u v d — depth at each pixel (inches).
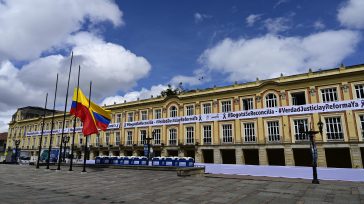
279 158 1496.1
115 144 2159.2
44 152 2255.2
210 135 1669.5
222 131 1625.2
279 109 1449.3
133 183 713.0
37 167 1261.1
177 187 633.0
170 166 1064.2
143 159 1232.8
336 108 1294.3
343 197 489.1
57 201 466.0
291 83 1444.4
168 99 1927.9
